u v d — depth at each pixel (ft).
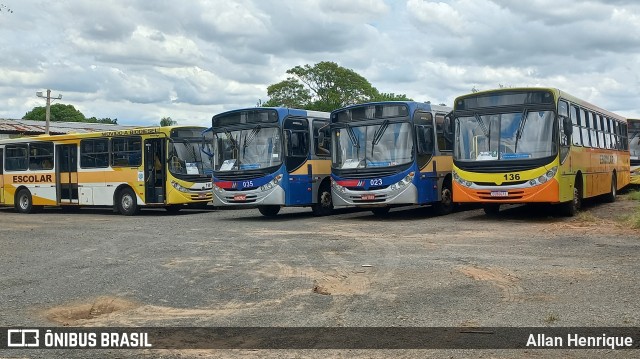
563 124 58.90
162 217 80.07
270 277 35.17
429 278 33.68
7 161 101.14
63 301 30.58
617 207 74.13
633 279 31.99
